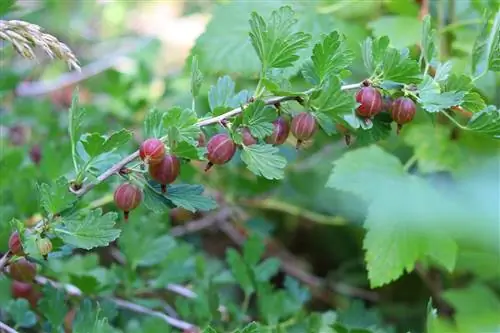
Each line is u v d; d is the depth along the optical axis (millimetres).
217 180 1019
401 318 1001
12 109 1089
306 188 1020
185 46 1730
